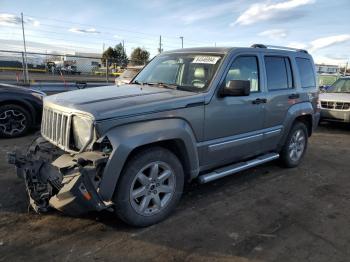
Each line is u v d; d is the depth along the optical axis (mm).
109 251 3285
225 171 4605
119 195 3473
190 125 4016
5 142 7273
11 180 4930
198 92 4199
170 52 5363
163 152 3756
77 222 3799
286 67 5668
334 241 3631
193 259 3213
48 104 4004
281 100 5426
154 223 3818
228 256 3279
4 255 3162
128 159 3531
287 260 3248
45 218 3861
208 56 4680
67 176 3266
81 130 3449
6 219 3812
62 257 3166
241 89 4191
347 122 10219
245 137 4824
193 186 5059
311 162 6656
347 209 4484
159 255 3254
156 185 3779
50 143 3986
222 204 4457
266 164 6363
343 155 7340
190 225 3846
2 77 17391
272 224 3961
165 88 4445
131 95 3947
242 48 4832
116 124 3379
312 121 6363
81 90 4387
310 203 4629
